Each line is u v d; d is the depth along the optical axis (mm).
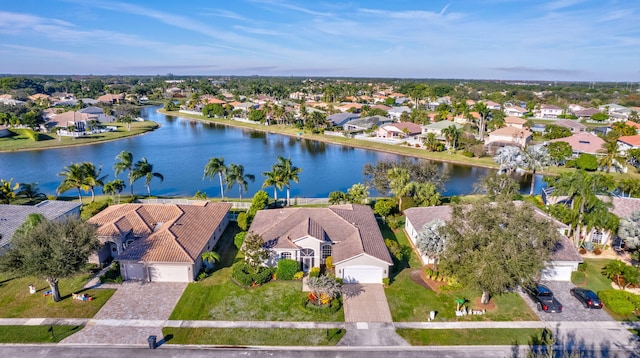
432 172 67688
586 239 48562
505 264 31266
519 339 31531
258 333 32219
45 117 163125
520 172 92312
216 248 48469
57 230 35688
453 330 32719
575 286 39469
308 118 158875
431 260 44000
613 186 51469
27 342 30797
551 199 55938
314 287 35406
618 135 111625
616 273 39312
